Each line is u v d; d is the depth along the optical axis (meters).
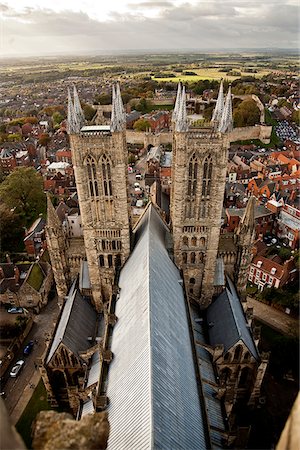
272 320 91.62
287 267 97.12
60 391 71.19
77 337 68.69
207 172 62.69
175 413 39.28
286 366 73.19
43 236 126.00
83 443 11.45
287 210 133.38
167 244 75.56
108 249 72.00
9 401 73.25
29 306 99.19
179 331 54.81
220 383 60.62
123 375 46.06
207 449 41.09
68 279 82.44
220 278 77.62
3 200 147.12
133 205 163.88
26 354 83.94
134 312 53.78
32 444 11.81
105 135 58.03
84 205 65.94
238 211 133.00
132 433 36.69
